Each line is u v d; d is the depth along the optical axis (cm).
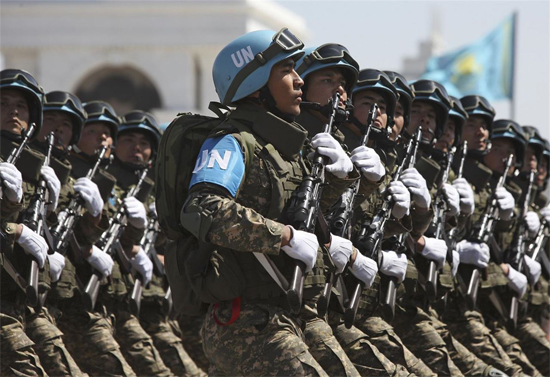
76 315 1159
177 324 1445
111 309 1238
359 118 1046
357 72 963
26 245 959
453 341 1176
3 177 938
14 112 1052
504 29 3238
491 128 1409
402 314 1111
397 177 1050
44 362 1023
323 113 895
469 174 1370
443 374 1097
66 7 6256
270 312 762
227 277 755
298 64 959
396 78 1115
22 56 6350
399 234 1038
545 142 1762
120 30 6259
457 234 1255
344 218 844
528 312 1538
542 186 1817
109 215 1260
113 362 1155
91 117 1293
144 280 1300
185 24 6222
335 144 804
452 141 1314
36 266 965
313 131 942
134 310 1272
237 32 6212
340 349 877
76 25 6275
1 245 927
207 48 6234
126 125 1394
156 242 1445
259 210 762
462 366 1173
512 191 1478
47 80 6309
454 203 1187
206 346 782
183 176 778
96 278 1157
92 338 1156
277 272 758
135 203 1281
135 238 1284
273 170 764
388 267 1009
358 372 954
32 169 1034
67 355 1033
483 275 1288
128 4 6225
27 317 1029
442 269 1191
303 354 750
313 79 948
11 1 6300
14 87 1049
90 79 6366
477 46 3259
